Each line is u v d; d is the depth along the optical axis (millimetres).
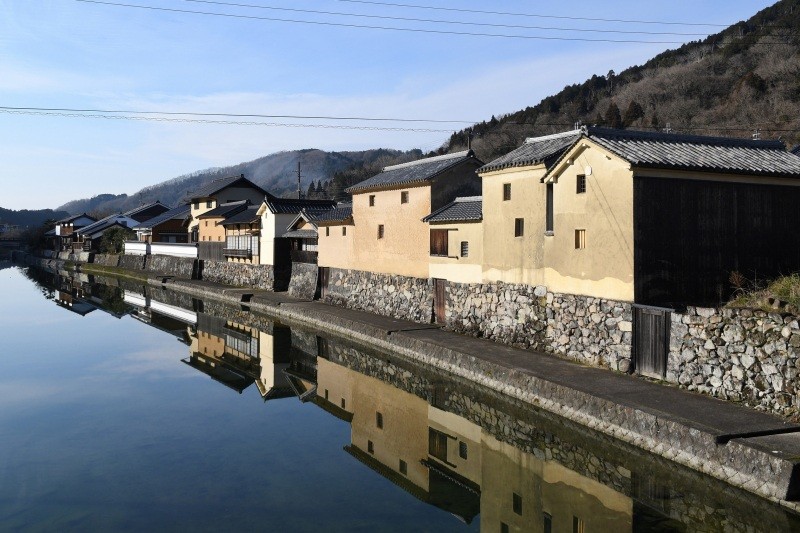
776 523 8555
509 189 18828
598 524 9250
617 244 14578
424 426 14617
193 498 10508
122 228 68812
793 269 15930
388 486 11195
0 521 9594
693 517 9336
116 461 12367
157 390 18328
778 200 15781
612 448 11578
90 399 17250
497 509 10195
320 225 31656
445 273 22234
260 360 22141
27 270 70875
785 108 46688
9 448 13141
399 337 20562
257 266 39781
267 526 9398
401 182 24797
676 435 10320
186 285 44656
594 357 15250
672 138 16469
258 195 56031
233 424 14992
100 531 9227
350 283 29406
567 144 17609
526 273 17984
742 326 11531
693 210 14742
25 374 20281
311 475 11695
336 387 18172
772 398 10898
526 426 13961
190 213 60531
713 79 63031
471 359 16516
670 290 14500
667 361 13203
